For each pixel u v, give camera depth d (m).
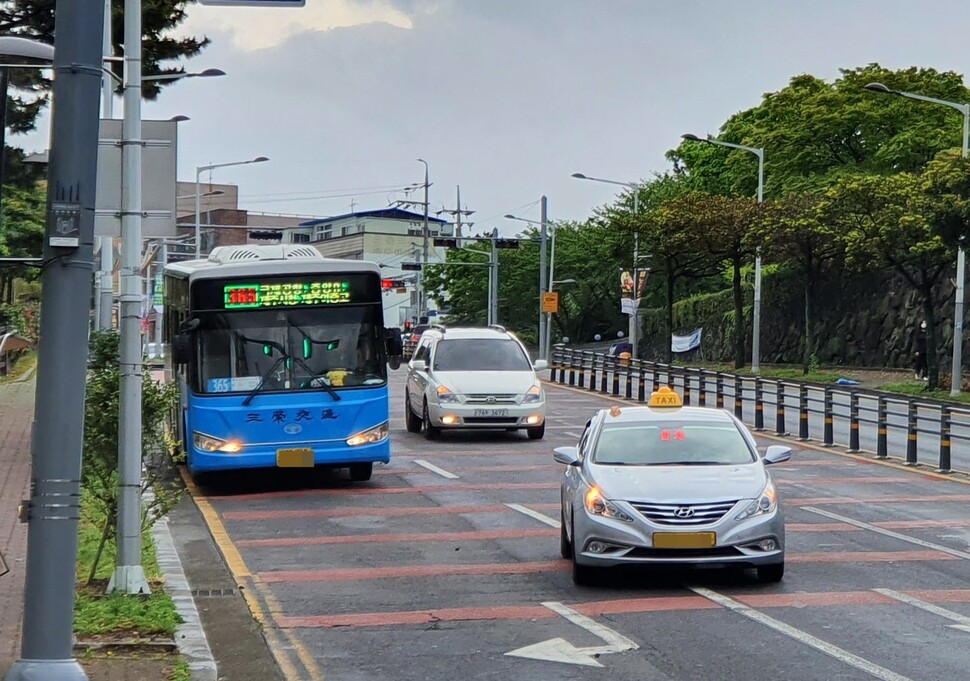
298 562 14.16
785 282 62.59
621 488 12.38
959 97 57.50
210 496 19.72
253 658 9.88
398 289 90.88
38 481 7.80
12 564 12.89
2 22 27.81
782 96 63.91
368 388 20.41
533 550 14.84
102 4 7.94
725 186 76.69
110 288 29.09
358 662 9.72
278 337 20.17
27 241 40.53
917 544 15.22
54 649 7.75
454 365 28.58
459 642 10.34
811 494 19.86
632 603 11.77
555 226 92.44
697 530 12.05
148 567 13.18
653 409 14.23
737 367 57.56
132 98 11.98
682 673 9.27
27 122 29.42
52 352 7.84
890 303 53.84
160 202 12.25
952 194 38.38
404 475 22.19
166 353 25.30
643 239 61.31
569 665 9.54
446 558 14.34
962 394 40.56
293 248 21.80
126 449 11.70
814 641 10.23
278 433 20.00
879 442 25.33
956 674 9.17
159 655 9.58
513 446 26.92
